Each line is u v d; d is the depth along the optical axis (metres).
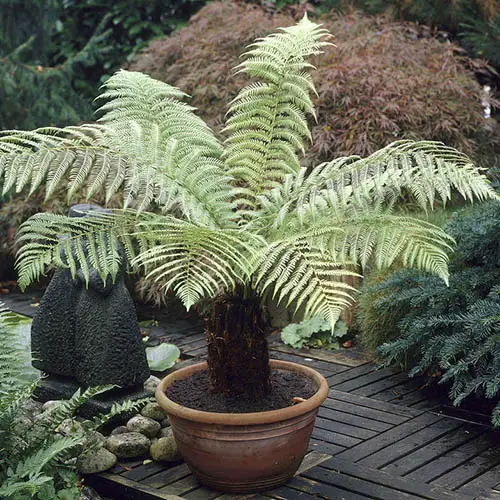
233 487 2.85
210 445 2.78
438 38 6.58
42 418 3.04
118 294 3.52
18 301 5.89
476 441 3.32
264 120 3.26
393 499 2.79
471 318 3.33
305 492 2.87
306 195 2.99
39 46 8.00
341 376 4.18
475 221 3.78
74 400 2.89
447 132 5.02
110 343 3.47
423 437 3.36
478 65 5.51
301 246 2.71
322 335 4.77
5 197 6.34
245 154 3.26
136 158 2.74
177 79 5.69
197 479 2.99
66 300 3.64
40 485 2.62
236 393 2.94
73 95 7.84
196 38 5.73
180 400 2.97
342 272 2.62
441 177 2.69
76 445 2.87
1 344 3.23
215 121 5.20
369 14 6.88
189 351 4.69
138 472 3.06
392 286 3.94
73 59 7.73
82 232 2.82
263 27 5.39
